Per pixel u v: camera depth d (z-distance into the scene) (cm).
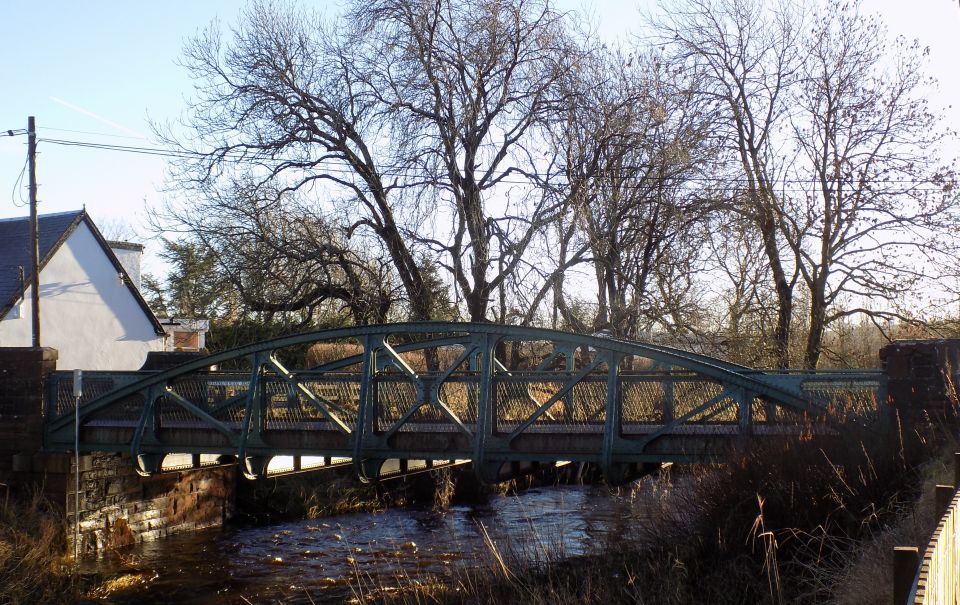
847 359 2662
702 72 2698
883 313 2517
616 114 2511
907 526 814
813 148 2602
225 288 2562
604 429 1226
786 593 873
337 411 1432
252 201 2584
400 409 1351
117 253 3425
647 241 2480
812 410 1108
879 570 740
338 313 2956
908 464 978
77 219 2872
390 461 1641
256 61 2658
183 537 1791
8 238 2886
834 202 2583
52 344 2770
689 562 1009
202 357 1473
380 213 2611
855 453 985
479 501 2130
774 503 978
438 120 2486
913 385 1082
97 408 1577
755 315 2684
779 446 1041
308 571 1488
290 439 1390
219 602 1325
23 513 1532
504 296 2384
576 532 1552
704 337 2536
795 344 2716
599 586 999
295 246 2583
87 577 1435
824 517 946
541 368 1559
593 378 1226
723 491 1041
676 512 1164
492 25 2489
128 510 1706
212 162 2636
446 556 1520
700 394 1263
